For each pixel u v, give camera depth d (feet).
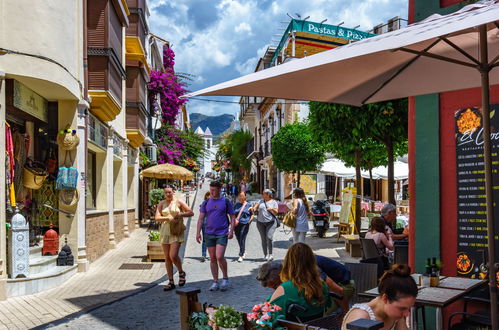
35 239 32.30
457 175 18.22
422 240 19.11
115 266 37.06
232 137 188.34
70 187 32.22
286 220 37.35
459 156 18.19
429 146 19.04
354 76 13.93
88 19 37.04
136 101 58.80
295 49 112.68
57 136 32.30
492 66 11.18
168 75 86.53
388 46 8.13
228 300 25.79
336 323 12.50
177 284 30.12
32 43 27.22
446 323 17.88
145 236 60.29
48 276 28.37
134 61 58.39
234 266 36.86
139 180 77.00
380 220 25.62
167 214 28.50
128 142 59.36
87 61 36.83
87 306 24.38
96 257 40.19
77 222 33.47
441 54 13.69
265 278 15.06
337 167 72.74
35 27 27.37
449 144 18.52
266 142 138.00
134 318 22.25
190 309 13.37
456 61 11.48
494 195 17.08
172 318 22.20
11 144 26.94
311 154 79.56
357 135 37.63
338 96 15.20
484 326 14.88
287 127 84.28
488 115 11.19
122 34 47.19
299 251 12.98
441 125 18.79
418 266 19.22
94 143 39.63
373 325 8.39
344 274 16.52
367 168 64.85
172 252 28.40
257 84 12.85
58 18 29.12
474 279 16.75
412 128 19.65
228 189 174.70
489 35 12.95
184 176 66.90
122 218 57.21
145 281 31.17
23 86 28.60
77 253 33.60
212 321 12.20
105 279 31.68
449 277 17.21
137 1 57.11
